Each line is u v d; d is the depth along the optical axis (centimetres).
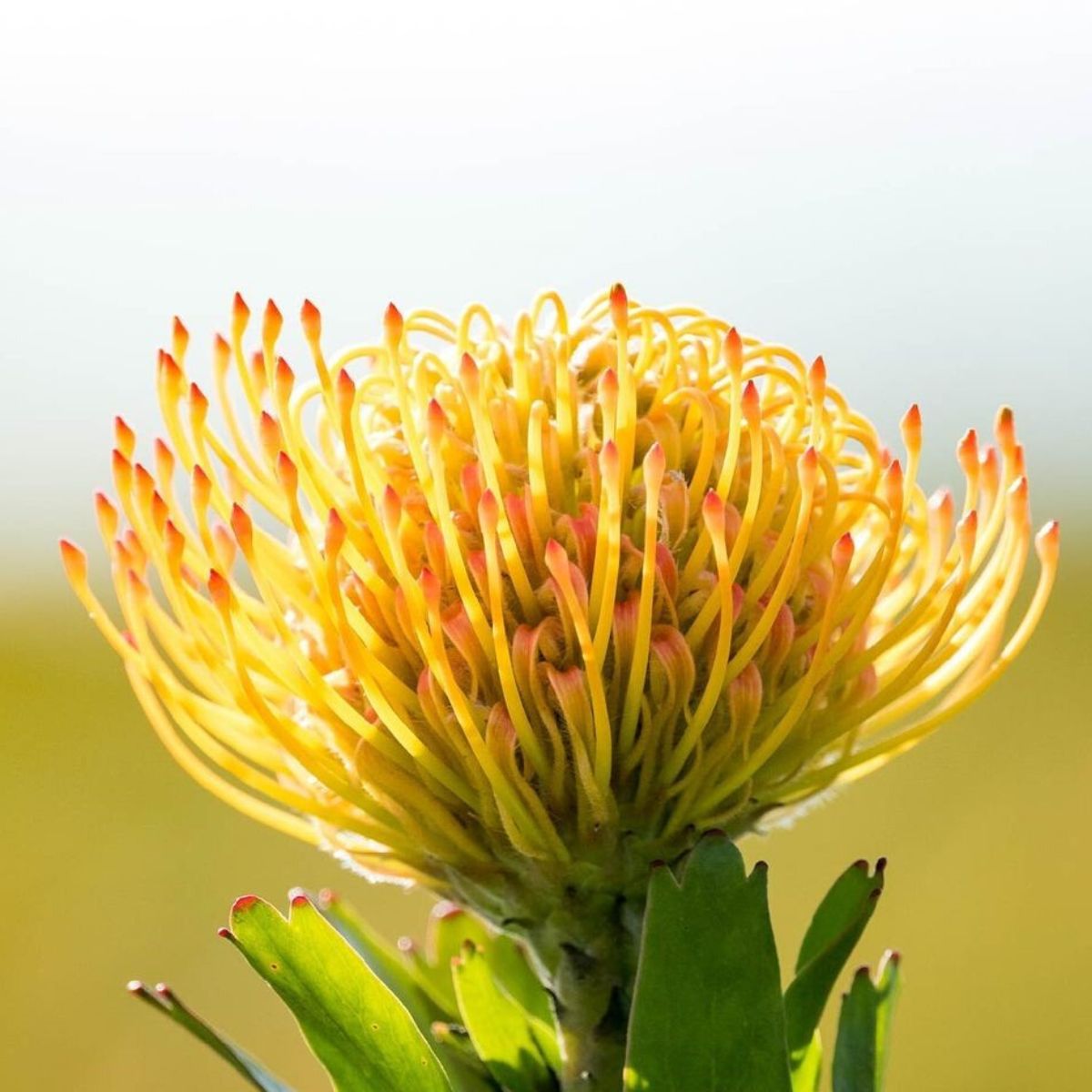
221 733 54
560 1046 54
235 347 53
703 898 52
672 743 52
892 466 52
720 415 54
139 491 53
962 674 57
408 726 52
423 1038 53
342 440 52
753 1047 52
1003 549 54
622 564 52
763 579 52
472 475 52
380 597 52
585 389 54
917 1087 102
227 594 52
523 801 52
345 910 57
